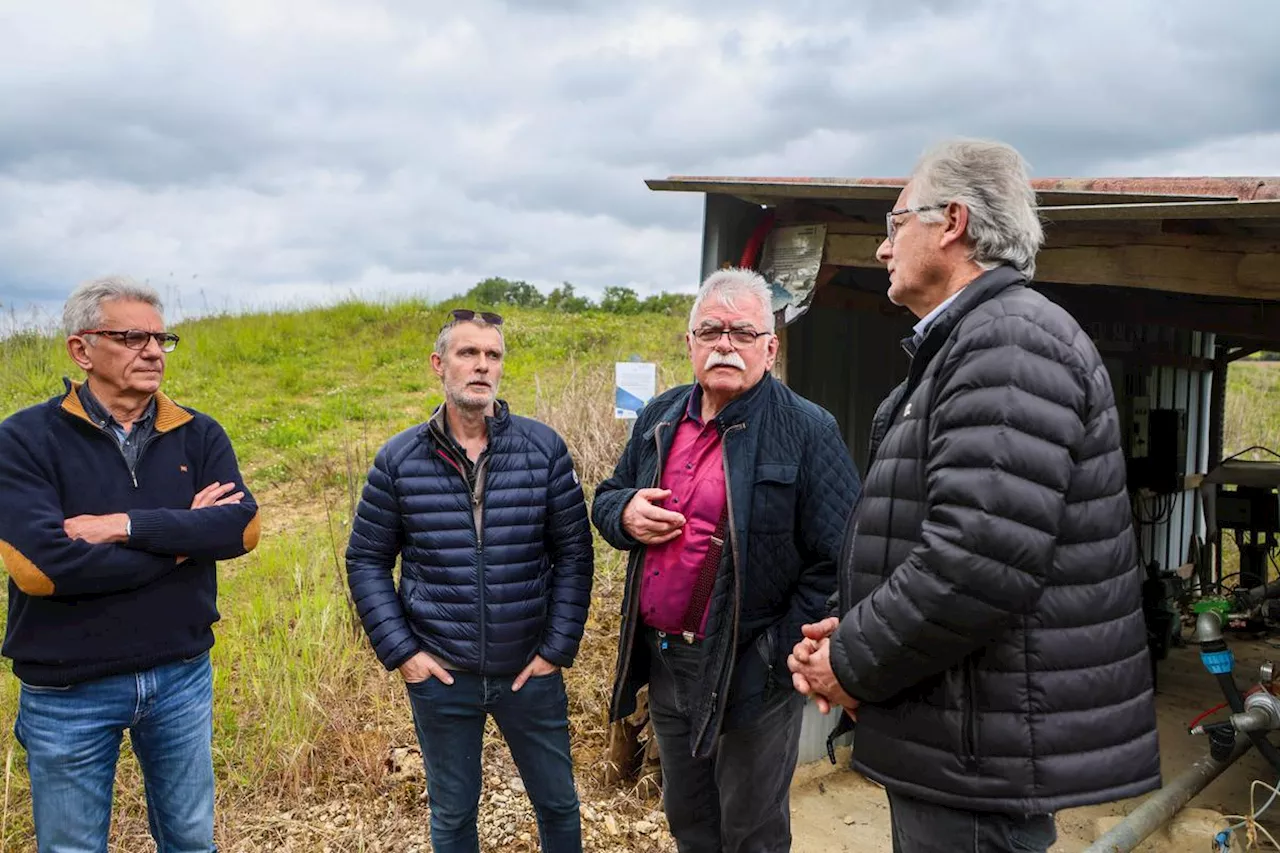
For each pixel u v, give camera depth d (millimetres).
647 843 3260
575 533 2752
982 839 1682
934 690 1691
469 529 2592
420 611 2594
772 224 3623
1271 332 4219
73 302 2320
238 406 9477
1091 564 1609
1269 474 6055
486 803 3416
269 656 4230
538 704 2650
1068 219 2520
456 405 2592
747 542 2359
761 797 2482
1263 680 3494
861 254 3367
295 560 5367
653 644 2549
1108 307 4746
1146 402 6359
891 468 1811
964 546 1527
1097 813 3621
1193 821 3350
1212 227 2600
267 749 3607
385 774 3568
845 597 1913
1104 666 1611
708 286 2430
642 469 2662
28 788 3303
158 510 2326
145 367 2367
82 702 2285
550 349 12422
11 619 2283
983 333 1643
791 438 2412
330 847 3158
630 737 3584
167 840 2521
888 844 3355
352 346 12445
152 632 2346
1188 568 7184
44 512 2195
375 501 2672
